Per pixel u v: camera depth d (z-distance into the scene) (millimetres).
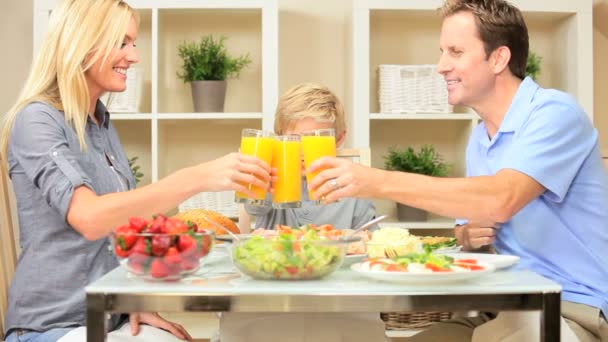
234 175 1321
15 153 1560
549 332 1099
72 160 1509
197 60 2932
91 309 1083
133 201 1367
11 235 1798
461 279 1139
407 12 2975
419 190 1400
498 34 1656
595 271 1604
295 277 1165
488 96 1718
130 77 2865
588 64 2934
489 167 1742
